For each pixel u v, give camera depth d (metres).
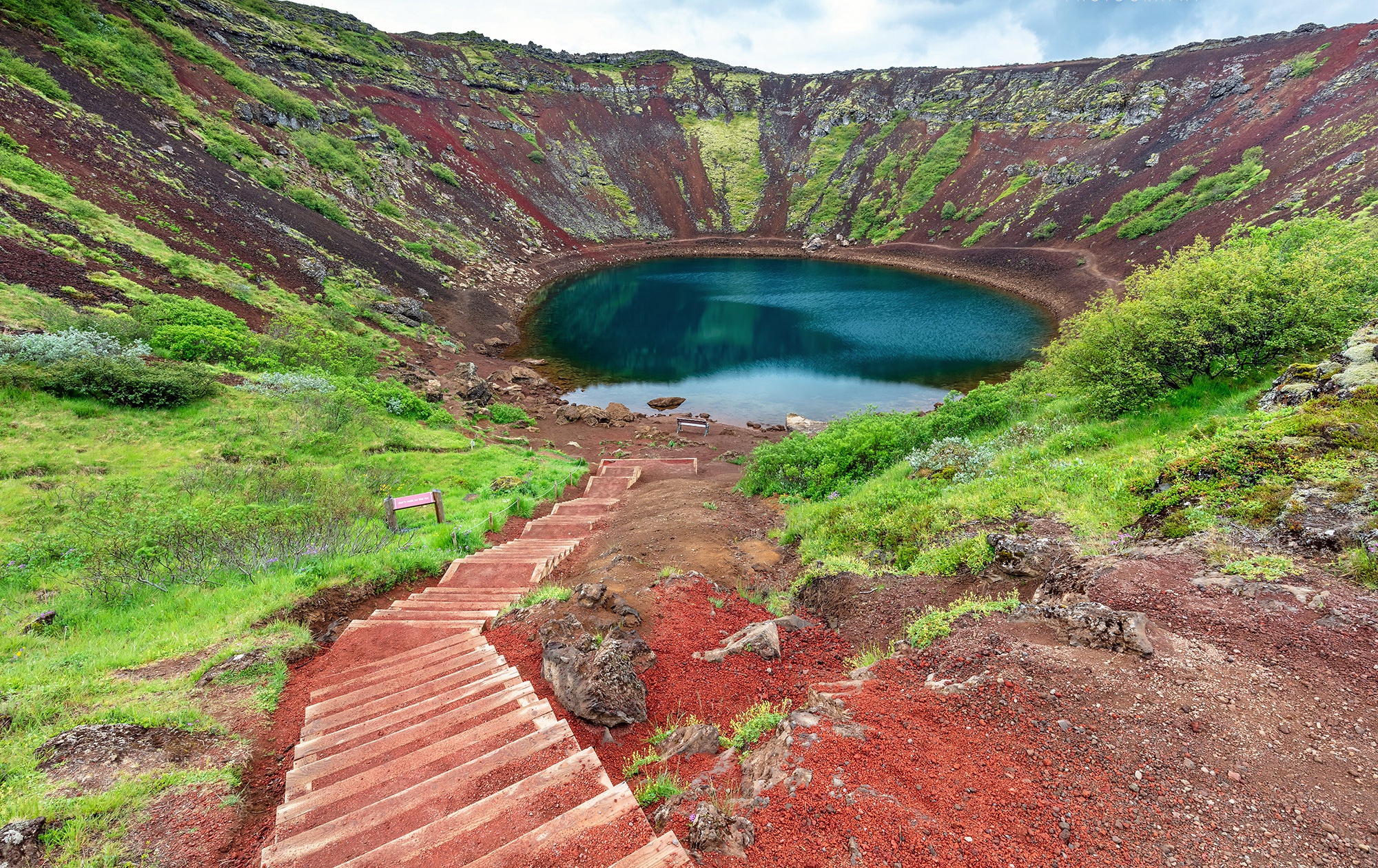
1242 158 62.91
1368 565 5.53
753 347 48.91
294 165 57.78
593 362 45.38
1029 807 3.66
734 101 128.00
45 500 12.76
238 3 78.88
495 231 77.19
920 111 110.25
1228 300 11.97
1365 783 3.66
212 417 19.16
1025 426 14.11
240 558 10.34
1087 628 5.46
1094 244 67.12
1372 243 15.94
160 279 30.12
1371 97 56.72
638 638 6.41
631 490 19.34
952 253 79.94
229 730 5.46
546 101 116.00
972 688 4.93
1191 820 3.53
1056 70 100.25
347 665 6.73
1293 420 8.02
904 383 39.56
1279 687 4.54
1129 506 8.23
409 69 96.56
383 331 40.78
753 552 11.30
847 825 3.39
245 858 3.98
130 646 7.42
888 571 8.73
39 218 28.59
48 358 18.03
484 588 9.59
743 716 5.18
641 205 105.12
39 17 45.41
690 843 3.27
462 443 23.23
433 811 3.69
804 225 101.69
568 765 3.89
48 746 4.73
